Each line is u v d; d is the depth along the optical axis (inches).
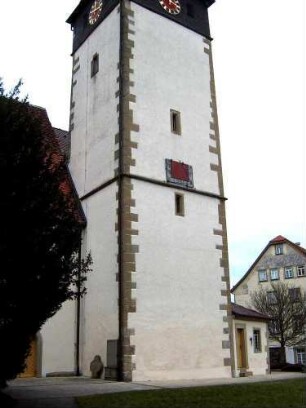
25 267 446.6
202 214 805.2
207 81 906.7
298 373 1003.3
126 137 749.3
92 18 919.0
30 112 521.3
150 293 702.5
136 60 805.9
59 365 738.2
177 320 722.2
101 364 690.8
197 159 833.5
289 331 1754.4
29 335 456.4
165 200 762.2
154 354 682.8
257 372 948.6
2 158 456.8
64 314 762.8
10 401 454.3
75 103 915.4
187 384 624.7
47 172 497.0
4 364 441.4
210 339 754.8
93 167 812.6
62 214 492.7
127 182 727.1
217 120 895.1
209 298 772.6
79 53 940.0
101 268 735.1
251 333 971.3
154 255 722.2
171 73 848.3
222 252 814.5
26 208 458.3
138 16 837.2
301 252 2065.7
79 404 443.8
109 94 808.9
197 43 917.2
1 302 432.5
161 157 781.9
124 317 668.7
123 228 703.7
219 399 475.5
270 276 2116.1
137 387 574.2
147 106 792.9
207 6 967.6
